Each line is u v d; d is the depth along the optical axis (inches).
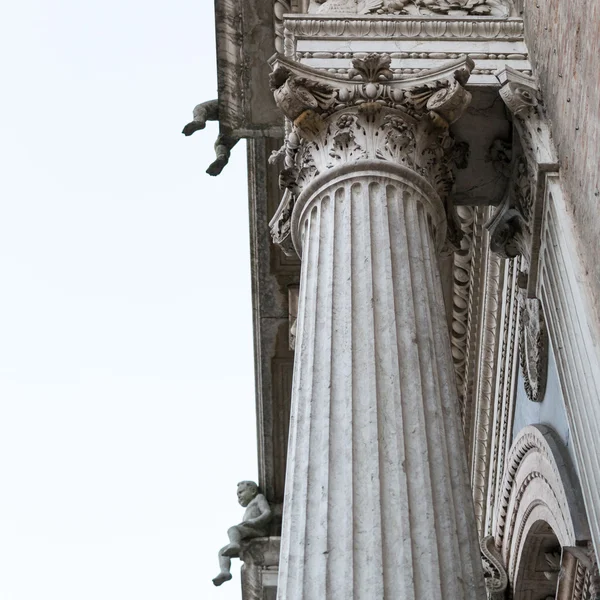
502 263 872.3
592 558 717.9
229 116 860.0
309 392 518.9
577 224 576.4
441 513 470.3
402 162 613.3
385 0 714.2
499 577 904.3
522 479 845.2
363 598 436.5
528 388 824.3
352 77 640.4
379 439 488.1
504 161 658.8
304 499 476.7
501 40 689.0
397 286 554.3
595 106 531.8
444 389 524.1
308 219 605.0
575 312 562.9
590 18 542.3
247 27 855.7
